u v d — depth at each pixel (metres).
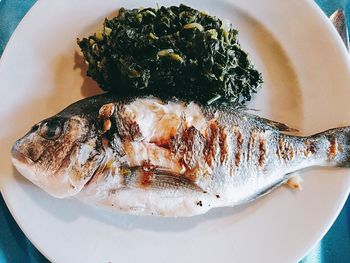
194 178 0.22
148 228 0.23
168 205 0.22
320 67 0.25
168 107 0.22
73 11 0.24
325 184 0.24
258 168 0.23
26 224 0.22
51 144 0.21
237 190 0.22
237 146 0.22
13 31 0.24
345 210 0.25
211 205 0.22
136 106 0.22
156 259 0.23
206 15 0.23
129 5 0.24
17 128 0.23
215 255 0.23
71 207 0.23
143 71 0.22
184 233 0.23
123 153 0.21
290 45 0.25
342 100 0.25
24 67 0.23
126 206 0.22
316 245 0.25
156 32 0.23
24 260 0.23
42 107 0.24
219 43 0.22
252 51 0.25
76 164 0.21
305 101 0.25
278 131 0.23
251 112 0.25
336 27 0.26
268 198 0.24
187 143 0.22
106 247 0.23
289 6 0.25
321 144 0.23
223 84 0.23
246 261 0.23
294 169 0.23
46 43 0.24
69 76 0.24
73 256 0.22
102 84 0.23
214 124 0.22
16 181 0.22
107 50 0.23
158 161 0.21
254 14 0.25
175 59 0.22
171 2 0.25
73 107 0.22
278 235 0.23
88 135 0.21
